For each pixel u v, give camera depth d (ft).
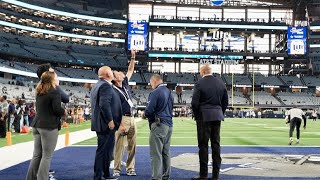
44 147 17.75
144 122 115.75
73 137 52.65
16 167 25.02
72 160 28.63
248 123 112.88
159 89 19.88
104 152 19.77
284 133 65.26
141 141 46.21
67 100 19.26
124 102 22.25
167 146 20.45
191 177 21.59
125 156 30.86
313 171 23.49
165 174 20.43
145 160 28.50
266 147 38.93
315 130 77.71
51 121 17.72
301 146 40.47
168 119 19.95
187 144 42.06
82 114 117.39
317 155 31.94
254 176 21.74
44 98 17.66
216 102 20.56
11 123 60.64
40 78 18.93
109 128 19.35
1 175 21.94
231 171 23.53
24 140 47.06
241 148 37.76
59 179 20.93
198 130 20.66
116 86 22.38
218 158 20.58
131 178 21.25
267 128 82.28
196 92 20.47
